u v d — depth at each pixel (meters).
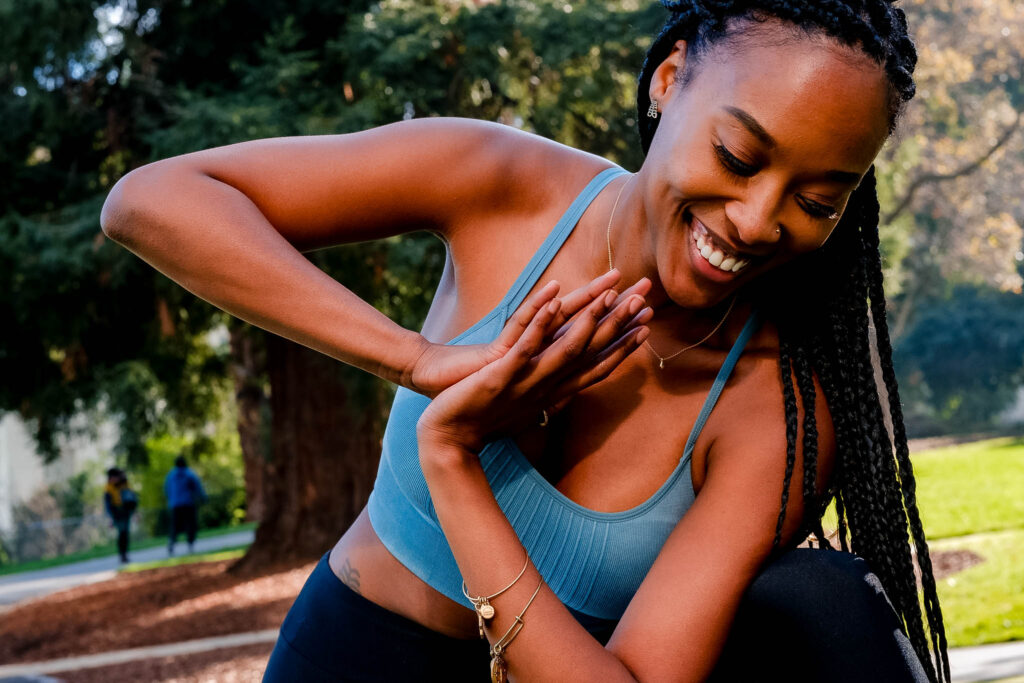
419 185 1.48
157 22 11.05
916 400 43.38
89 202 10.53
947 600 6.95
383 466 1.61
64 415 12.86
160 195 1.36
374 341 1.33
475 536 1.27
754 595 1.28
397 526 1.55
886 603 1.25
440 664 1.58
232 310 1.39
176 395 13.80
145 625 10.40
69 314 11.30
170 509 18.83
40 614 12.04
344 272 9.84
